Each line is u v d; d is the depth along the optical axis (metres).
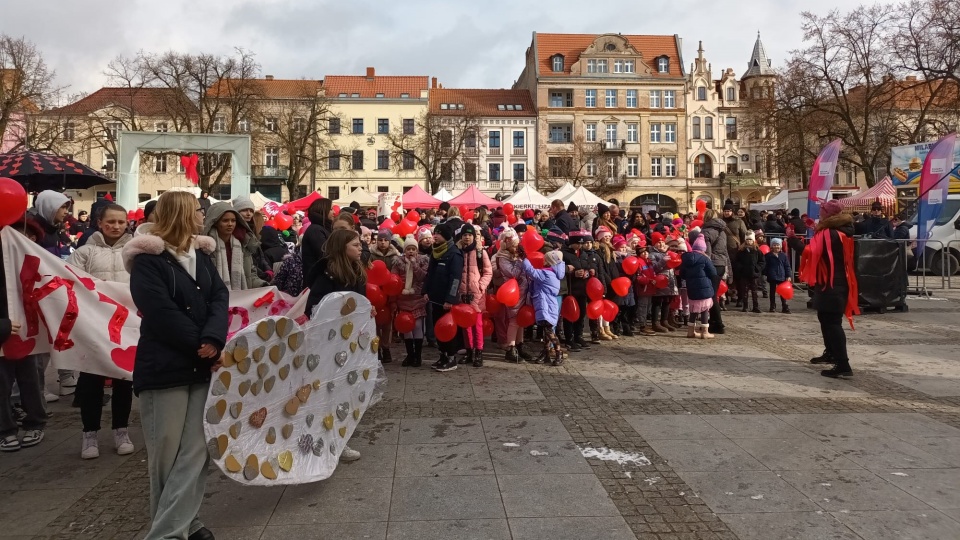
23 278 4.28
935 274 18.00
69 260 4.82
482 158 57.34
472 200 22.00
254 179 52.50
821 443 4.55
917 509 3.46
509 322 7.49
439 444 4.54
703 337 9.09
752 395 5.93
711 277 9.11
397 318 6.98
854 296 6.66
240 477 2.98
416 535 3.15
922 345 8.44
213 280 3.05
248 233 5.76
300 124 47.28
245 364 3.02
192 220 2.97
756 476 3.93
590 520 3.32
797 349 8.27
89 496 3.72
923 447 4.47
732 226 12.07
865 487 3.76
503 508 3.47
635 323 9.95
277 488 3.76
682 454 4.32
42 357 5.48
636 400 5.75
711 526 3.26
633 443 4.56
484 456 4.29
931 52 26.70
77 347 4.26
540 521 3.31
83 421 4.36
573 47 59.19
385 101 57.41
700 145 58.78
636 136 58.25
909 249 14.49
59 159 9.94
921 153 20.42
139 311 2.80
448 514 3.40
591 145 55.94
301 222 13.20
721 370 7.02
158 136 18.14
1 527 3.31
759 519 3.34
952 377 6.65
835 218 6.66
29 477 4.02
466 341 7.39
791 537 3.14
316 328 3.61
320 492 3.70
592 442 4.58
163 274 2.81
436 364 7.21
